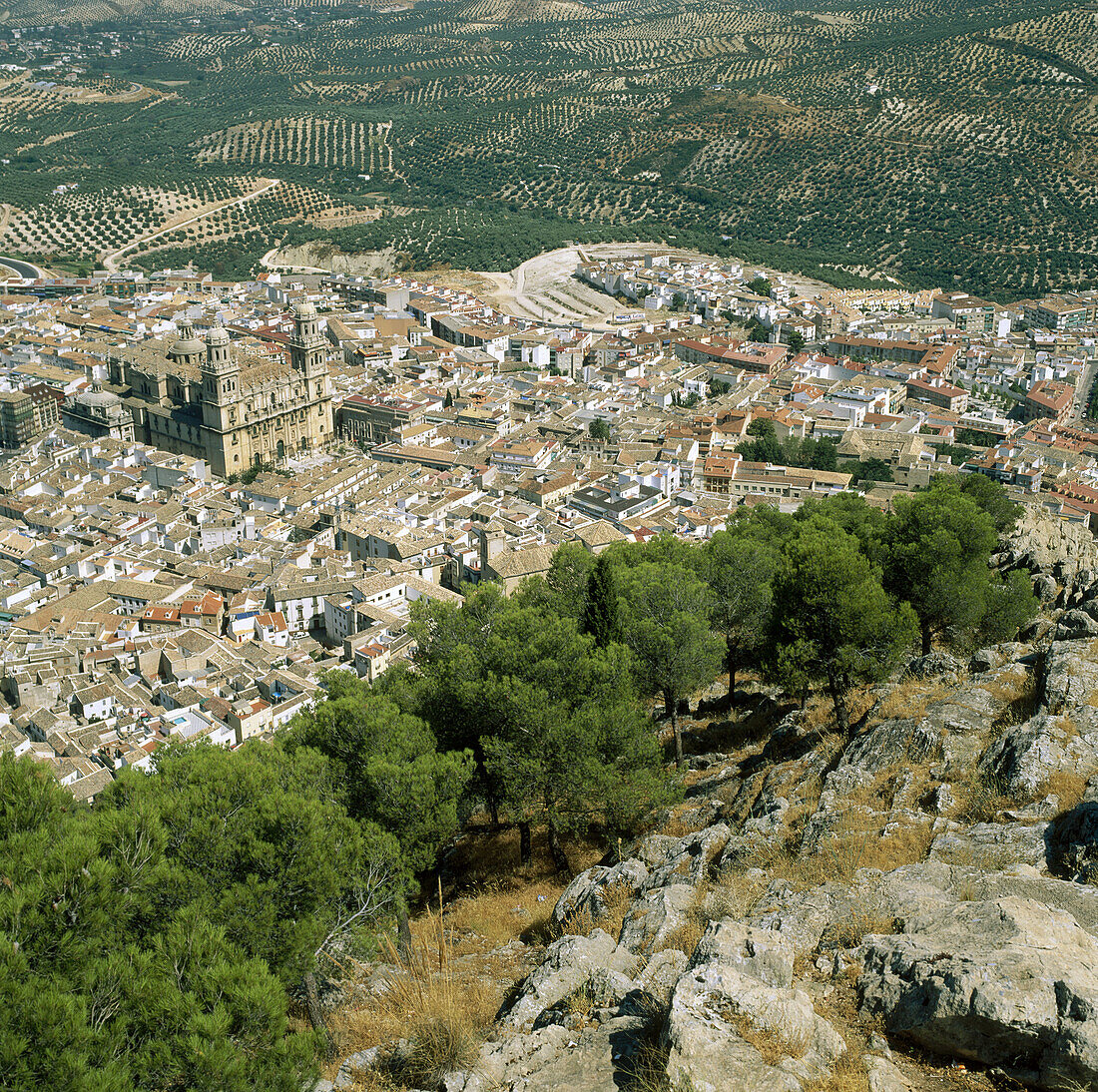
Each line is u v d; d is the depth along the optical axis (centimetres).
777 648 7556
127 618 18825
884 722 6125
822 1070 3300
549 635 7312
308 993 4825
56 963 3866
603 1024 3781
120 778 5419
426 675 7938
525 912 6353
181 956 4109
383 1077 3938
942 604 8200
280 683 16312
